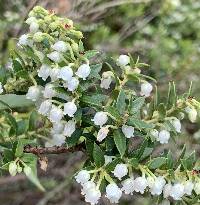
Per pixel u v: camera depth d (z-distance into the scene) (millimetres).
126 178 106
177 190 108
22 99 136
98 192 101
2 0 232
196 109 115
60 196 234
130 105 105
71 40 107
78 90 105
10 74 121
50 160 233
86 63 104
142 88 117
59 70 105
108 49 236
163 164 110
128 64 120
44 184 228
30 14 113
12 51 119
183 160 109
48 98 109
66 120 110
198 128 234
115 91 112
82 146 116
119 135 104
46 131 127
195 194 115
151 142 113
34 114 127
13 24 211
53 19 110
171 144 182
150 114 116
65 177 230
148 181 104
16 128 123
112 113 103
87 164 111
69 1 227
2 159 113
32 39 111
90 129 114
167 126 113
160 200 115
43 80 114
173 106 114
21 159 108
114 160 103
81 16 215
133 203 201
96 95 106
